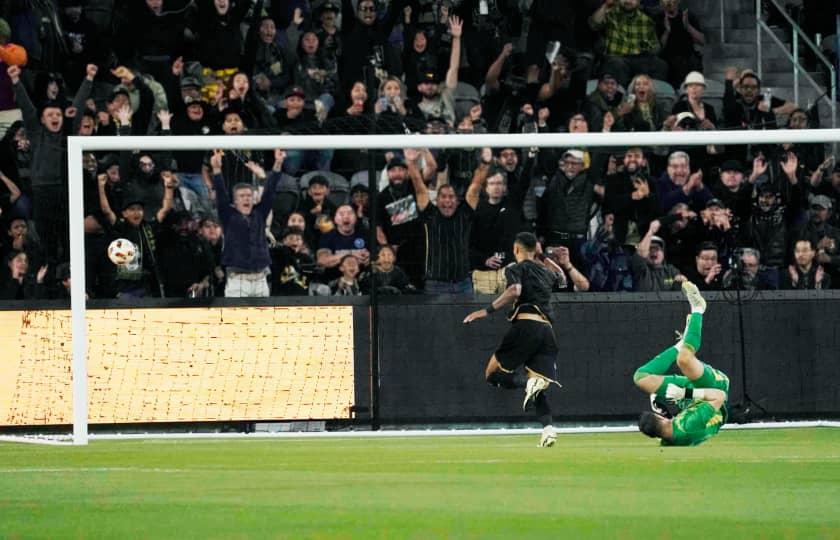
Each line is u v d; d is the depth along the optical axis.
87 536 15.24
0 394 39.41
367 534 15.19
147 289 42.50
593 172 44.03
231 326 39.66
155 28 50.12
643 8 53.59
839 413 40.59
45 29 49.19
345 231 42.81
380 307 39.75
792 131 36.69
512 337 31.14
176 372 39.53
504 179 42.22
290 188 44.56
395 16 52.03
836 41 57.19
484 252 41.91
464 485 21.20
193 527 15.99
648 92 49.28
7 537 15.20
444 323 39.84
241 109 47.28
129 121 46.00
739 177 43.72
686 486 20.88
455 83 50.25
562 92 51.00
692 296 29.23
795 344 40.56
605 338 40.25
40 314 39.72
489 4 53.41
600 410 40.12
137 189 44.03
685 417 29.36
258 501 18.88
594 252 42.25
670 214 43.06
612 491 20.08
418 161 43.59
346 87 50.22
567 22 52.19
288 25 51.97
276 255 42.41
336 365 39.69
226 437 37.41
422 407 39.69
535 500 18.80
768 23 59.06
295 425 39.56
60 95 46.53
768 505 18.08
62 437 37.88
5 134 44.75
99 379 39.31
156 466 26.05
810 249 43.28
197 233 42.59
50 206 43.72
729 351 40.44
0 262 43.06
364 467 25.30
